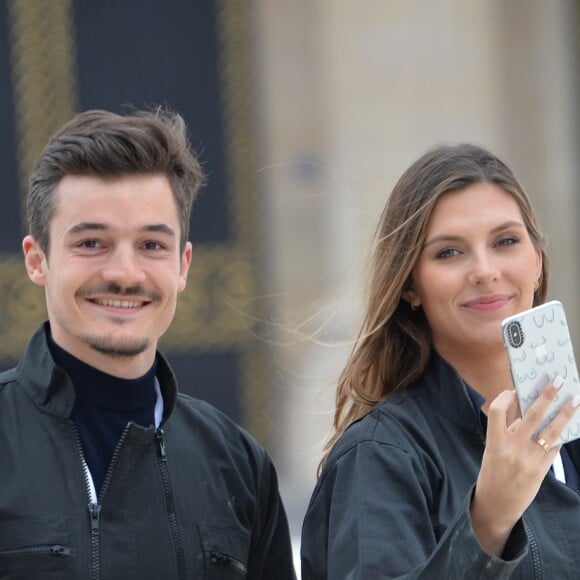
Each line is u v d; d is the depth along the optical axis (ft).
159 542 20.56
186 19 62.03
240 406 62.03
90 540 20.02
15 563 19.63
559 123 69.36
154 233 20.45
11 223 60.29
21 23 60.54
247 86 62.44
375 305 22.06
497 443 17.71
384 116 68.64
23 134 60.44
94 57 61.21
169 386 21.45
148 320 20.57
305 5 68.03
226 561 21.27
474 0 69.05
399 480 19.88
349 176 68.23
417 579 17.97
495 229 21.04
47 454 20.38
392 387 22.45
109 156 20.18
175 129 21.86
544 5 69.21
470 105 69.21
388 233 21.88
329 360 60.59
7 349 59.88
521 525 17.87
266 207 63.26
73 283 20.22
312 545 21.03
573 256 69.67
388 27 68.69
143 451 20.76
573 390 18.49
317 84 68.23
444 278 21.09
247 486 22.43
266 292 63.05
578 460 21.68
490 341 21.04
